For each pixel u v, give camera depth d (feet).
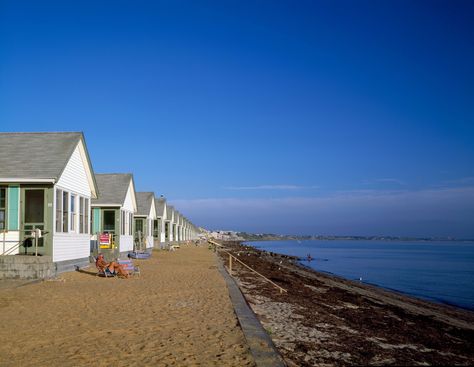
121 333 27.96
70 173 59.82
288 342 28.68
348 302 56.90
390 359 26.61
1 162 55.36
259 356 23.26
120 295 42.91
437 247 523.29
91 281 53.21
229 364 21.99
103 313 34.09
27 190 54.65
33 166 54.44
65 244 58.23
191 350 24.39
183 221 249.96
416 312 58.18
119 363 22.06
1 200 53.26
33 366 21.47
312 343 28.89
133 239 103.50
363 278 123.24
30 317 32.19
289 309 42.24
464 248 481.05
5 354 23.34
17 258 50.52
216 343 25.84
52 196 53.36
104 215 91.25
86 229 67.82
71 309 35.40
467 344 35.32
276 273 94.43
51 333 27.71
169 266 80.43
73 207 62.08
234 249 234.17
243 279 69.05
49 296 41.37
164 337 27.12
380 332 35.68
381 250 388.78
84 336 27.09
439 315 59.06
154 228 147.33
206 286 51.52
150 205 124.57
